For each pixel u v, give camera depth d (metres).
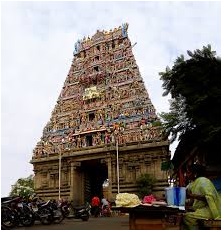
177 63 23.30
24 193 71.44
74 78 64.75
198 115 21.84
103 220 29.80
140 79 56.91
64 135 59.56
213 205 9.23
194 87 22.23
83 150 53.97
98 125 55.97
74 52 67.19
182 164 29.80
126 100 55.97
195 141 24.02
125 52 60.59
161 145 48.00
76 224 24.03
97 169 59.00
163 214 9.04
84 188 54.94
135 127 52.09
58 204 29.25
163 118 27.19
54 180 56.03
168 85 24.52
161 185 46.75
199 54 22.70
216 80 21.58
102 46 63.56
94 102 59.09
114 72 59.84
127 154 50.69
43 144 60.22
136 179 48.78
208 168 20.58
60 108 63.22
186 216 9.84
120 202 9.22
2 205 21.38
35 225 23.41
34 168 58.84
